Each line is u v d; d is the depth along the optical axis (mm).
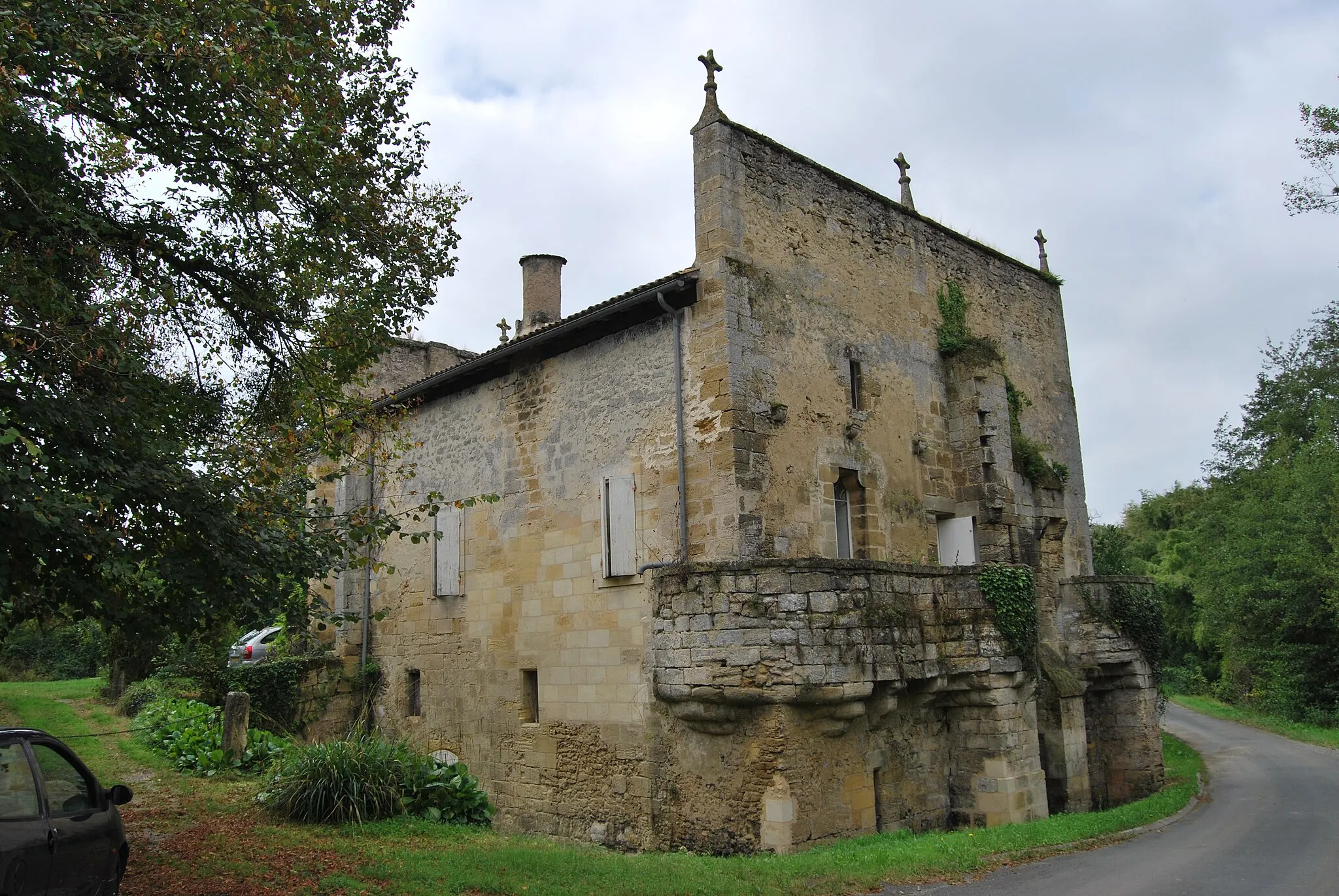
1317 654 31422
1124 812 14586
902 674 12859
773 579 12000
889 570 13055
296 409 10555
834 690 11867
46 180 8180
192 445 9281
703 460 13469
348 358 10820
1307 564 30734
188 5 8578
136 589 8328
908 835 12539
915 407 16703
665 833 12938
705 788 12500
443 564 18047
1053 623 18562
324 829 10852
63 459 7441
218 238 9844
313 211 10297
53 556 7574
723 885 8836
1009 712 14328
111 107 8789
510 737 16078
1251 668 36188
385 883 8461
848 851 10852
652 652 13641
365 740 13406
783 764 11695
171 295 9125
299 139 9164
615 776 14000
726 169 13969
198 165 9289
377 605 19750
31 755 6242
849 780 12438
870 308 16172
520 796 15672
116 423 7965
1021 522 18375
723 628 12047
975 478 17094
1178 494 55250
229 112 9141
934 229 18281
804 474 14125
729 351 13352
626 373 14836
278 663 18953
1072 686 17297
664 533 13836
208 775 13844
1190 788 17953
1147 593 19516
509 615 16422
